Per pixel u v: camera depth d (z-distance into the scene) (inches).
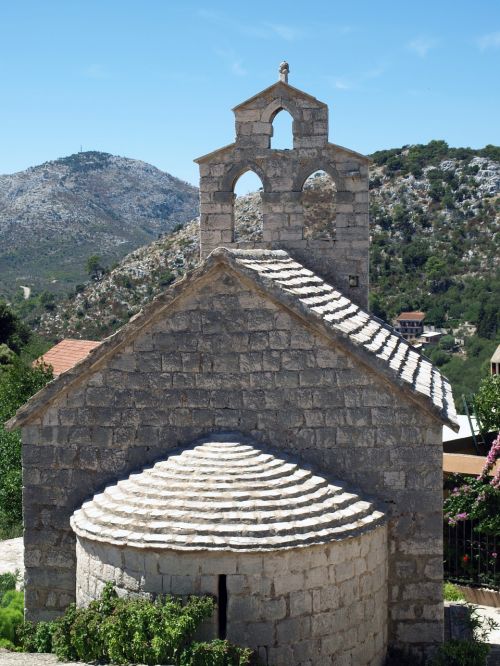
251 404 607.8
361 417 600.1
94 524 562.3
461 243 3137.3
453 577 882.1
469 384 2139.5
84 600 578.6
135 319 613.0
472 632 700.7
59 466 637.3
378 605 585.6
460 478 926.4
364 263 804.0
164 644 512.4
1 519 1096.8
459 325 2694.4
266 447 600.7
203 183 807.7
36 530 644.7
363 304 808.9
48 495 641.0
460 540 889.5
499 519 851.4
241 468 563.8
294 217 805.2
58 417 636.1
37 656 555.2
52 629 585.3
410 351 787.4
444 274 2970.0
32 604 649.0
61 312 3745.1
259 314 604.7
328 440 602.2
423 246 3142.2
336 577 547.8
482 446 1094.4
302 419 603.8
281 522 532.4
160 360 618.2
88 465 632.4
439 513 599.5
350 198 799.7
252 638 525.7
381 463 600.4
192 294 611.5
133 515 546.9
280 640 529.7
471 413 1280.8
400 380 589.6
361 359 592.4
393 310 2827.3
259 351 605.9
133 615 523.2
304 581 535.2
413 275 3021.7
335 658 549.3
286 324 602.9
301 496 554.9
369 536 569.9
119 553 546.6
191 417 615.8
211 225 809.5
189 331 613.3
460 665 595.2
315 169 799.7
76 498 635.5
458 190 3449.8
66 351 1802.4
